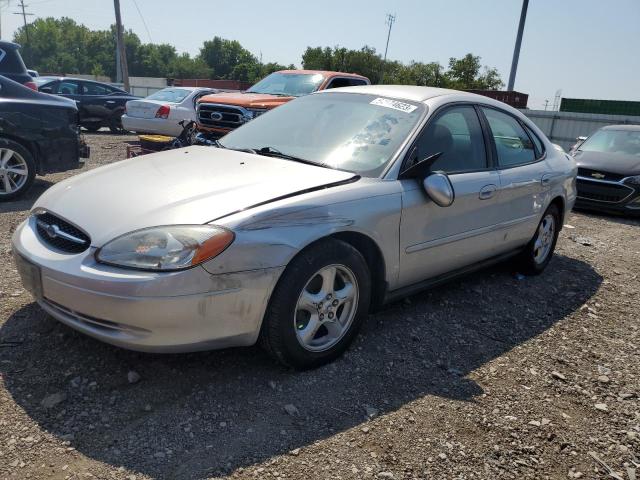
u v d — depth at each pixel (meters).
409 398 3.04
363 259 3.28
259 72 79.88
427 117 3.82
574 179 5.51
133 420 2.64
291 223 2.90
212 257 2.65
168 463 2.39
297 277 2.93
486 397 3.13
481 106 4.42
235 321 2.79
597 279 5.47
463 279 5.01
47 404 2.70
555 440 2.81
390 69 64.19
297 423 2.72
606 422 3.00
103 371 2.99
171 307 2.61
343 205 3.14
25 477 2.25
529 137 4.98
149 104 12.81
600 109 28.50
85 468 2.32
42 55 118.12
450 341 3.76
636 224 8.94
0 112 6.23
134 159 3.81
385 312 4.09
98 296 2.62
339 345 3.28
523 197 4.59
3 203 6.46
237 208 2.83
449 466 2.55
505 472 2.55
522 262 5.14
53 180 8.02
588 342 3.96
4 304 3.66
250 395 2.90
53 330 3.35
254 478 2.35
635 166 9.33
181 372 3.04
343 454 2.54
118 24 29.59
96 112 16.33
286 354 3.01
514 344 3.83
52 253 2.88
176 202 2.87
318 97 4.41
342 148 3.70
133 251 2.65
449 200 3.49
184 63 117.56
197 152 3.87
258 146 3.96
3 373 2.91
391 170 3.50
